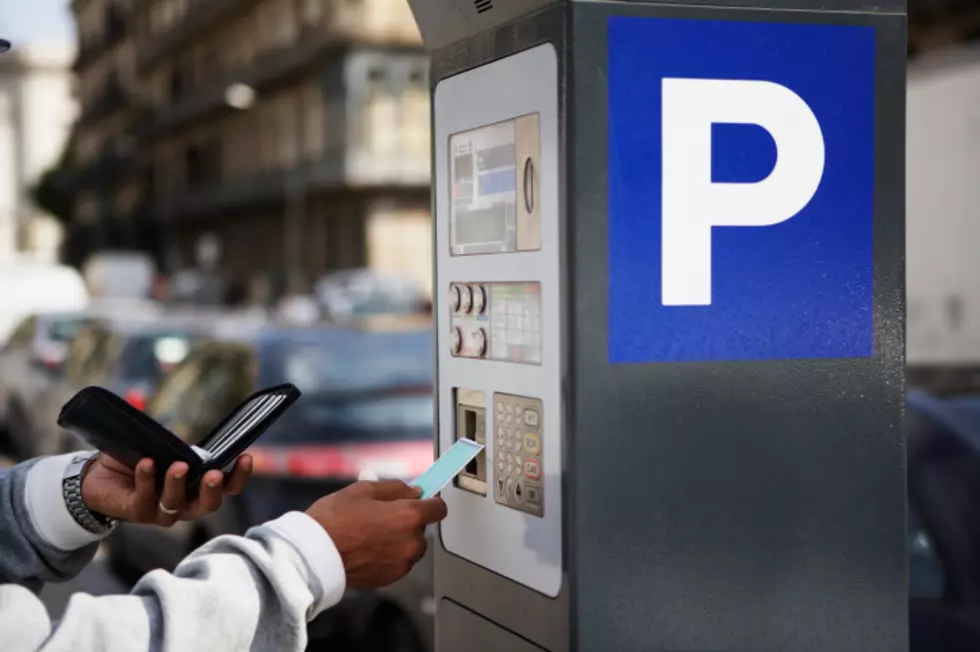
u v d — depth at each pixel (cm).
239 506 567
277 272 4997
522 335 168
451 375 186
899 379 171
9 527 160
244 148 5266
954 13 1260
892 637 171
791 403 167
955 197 579
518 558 171
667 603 162
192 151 5944
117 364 1080
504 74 170
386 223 4297
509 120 169
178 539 627
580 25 157
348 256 4469
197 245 5997
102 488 156
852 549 169
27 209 8400
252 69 4909
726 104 163
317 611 143
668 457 162
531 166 165
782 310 166
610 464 159
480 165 177
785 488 167
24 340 1414
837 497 169
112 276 3819
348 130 4228
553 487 162
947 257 582
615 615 160
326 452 557
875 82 169
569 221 157
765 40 164
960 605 302
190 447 151
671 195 161
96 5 7331
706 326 163
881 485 170
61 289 1916
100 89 7281
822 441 168
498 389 174
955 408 347
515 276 169
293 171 4609
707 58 162
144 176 6694
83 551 164
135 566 696
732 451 164
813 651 168
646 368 160
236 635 134
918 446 334
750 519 165
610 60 158
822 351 168
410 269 4316
